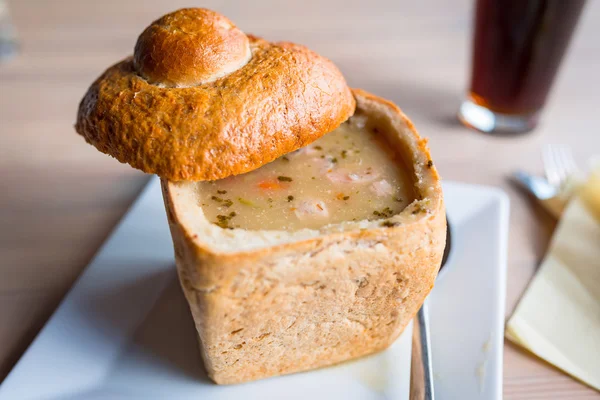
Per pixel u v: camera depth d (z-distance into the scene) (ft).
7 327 1.18
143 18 2.25
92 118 1.02
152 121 0.97
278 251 0.94
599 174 1.44
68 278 1.27
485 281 1.20
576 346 1.12
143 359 1.10
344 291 1.01
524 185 1.50
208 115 0.97
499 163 1.60
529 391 1.07
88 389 1.05
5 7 2.13
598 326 1.16
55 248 1.34
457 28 2.25
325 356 1.10
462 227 1.32
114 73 1.06
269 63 1.04
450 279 1.21
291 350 1.07
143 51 1.03
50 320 1.14
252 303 0.98
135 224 1.33
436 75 1.96
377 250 0.98
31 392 1.03
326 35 2.16
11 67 1.93
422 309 1.13
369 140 1.17
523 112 1.67
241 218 1.02
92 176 1.54
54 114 1.74
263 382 1.09
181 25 1.04
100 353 1.10
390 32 2.21
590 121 1.76
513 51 1.58
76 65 1.95
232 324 0.99
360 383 1.08
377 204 1.06
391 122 1.15
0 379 1.10
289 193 1.07
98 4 2.35
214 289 0.95
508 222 1.37
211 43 1.02
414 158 1.09
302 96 1.02
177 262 1.00
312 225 1.02
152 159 0.96
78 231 1.38
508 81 1.63
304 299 1.00
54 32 2.14
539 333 1.14
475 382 1.04
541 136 1.70
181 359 1.11
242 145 0.97
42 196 1.47
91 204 1.45
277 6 2.37
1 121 1.70
